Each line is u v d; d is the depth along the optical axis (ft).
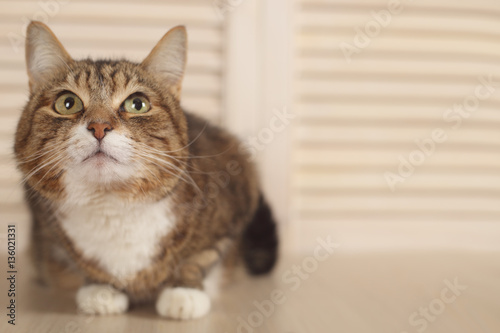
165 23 2.58
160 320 1.96
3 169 2.51
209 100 2.64
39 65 2.00
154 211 1.98
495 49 2.70
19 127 1.97
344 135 2.69
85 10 2.54
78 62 2.00
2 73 2.53
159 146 1.94
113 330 1.89
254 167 2.45
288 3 2.60
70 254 2.05
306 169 2.70
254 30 2.60
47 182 1.92
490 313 2.05
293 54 2.62
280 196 2.65
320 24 2.63
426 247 2.77
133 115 1.93
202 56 2.60
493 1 2.67
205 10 2.59
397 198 2.74
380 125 2.70
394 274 2.42
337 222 2.72
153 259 2.01
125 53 2.57
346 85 2.67
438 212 2.76
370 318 2.00
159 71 2.05
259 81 2.62
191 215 2.04
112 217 1.96
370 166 2.71
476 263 2.57
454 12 2.67
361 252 2.72
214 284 2.18
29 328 1.90
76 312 2.01
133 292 2.05
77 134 1.86
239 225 2.26
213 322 1.95
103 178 1.89
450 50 2.68
